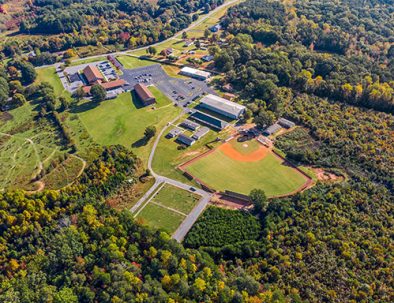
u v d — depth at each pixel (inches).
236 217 6028.5
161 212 6215.6
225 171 7086.6
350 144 7450.8
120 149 7288.4
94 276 4690.0
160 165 7263.8
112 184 6525.6
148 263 5007.4
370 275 4918.8
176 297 4362.7
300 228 5674.2
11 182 6850.4
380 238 5433.1
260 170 7091.5
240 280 4697.3
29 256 5152.6
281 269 5044.3
